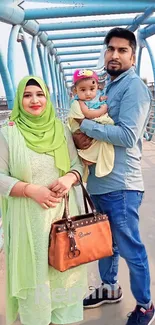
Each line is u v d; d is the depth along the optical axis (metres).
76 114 2.12
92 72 2.13
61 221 1.98
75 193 2.15
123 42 2.09
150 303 2.42
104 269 2.63
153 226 4.14
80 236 1.95
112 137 2.03
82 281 2.17
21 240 1.96
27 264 1.97
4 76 8.05
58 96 22.84
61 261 1.90
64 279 2.06
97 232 2.01
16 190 1.91
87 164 2.21
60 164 2.00
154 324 2.42
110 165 2.14
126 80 2.10
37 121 1.95
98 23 11.73
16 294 1.99
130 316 2.44
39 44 13.86
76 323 2.52
